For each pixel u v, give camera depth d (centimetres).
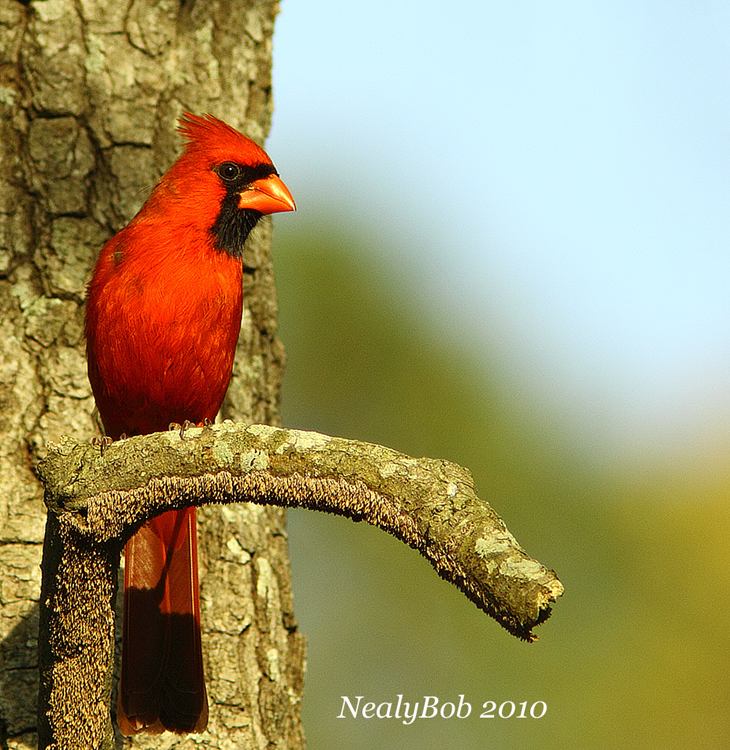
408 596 1066
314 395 1038
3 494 677
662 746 951
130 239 719
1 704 646
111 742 571
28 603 663
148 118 757
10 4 739
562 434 1032
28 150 728
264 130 819
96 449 510
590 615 984
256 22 820
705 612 975
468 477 474
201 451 496
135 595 654
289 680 726
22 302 709
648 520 1003
